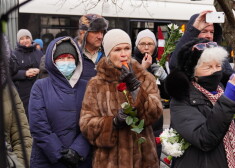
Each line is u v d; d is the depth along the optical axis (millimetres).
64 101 2736
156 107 2496
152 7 10125
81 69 2900
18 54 6105
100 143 2469
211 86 2271
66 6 9203
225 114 1994
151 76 2732
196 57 2260
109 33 2670
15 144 2510
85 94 2625
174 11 10367
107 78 2621
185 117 2189
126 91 2551
